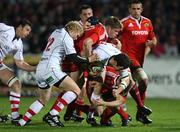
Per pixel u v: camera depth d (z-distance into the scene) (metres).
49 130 28.22
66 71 33.03
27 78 57.22
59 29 29.80
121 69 29.00
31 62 55.97
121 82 29.05
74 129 28.77
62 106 29.34
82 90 32.12
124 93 29.44
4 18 70.56
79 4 70.31
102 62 29.22
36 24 67.94
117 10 68.81
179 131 28.59
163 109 42.91
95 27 31.22
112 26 30.70
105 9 69.06
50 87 30.05
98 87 29.03
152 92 57.56
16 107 31.58
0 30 31.22
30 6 71.88
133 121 33.59
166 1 69.88
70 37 29.36
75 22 29.58
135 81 33.00
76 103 31.84
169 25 66.88
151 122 31.59
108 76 29.20
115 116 35.94
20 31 31.44
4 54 31.62
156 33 64.88
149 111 31.58
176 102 50.97
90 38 30.34
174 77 57.28
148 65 57.84
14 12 70.88
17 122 30.53
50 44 29.53
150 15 68.19
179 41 64.25
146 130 28.77
